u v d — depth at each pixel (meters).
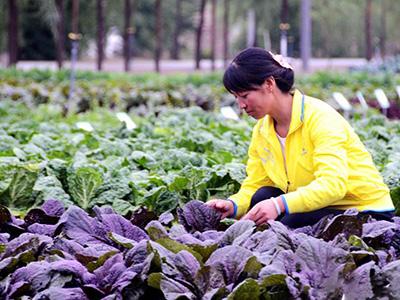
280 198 4.37
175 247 3.60
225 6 41.81
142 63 56.16
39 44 48.81
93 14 44.47
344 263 3.40
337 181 4.41
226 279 3.39
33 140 7.77
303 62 35.38
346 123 4.71
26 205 5.41
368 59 44.06
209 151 7.47
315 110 4.62
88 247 3.79
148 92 17.62
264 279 3.22
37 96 17.17
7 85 19.53
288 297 3.29
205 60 70.19
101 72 26.88
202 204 4.45
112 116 13.34
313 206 4.40
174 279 3.36
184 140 7.87
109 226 4.05
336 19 59.78
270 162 4.87
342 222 3.96
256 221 4.36
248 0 53.69
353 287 3.27
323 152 4.50
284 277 3.22
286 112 4.66
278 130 4.77
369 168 4.68
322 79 23.08
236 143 8.43
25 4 41.06
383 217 4.65
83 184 5.39
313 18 59.50
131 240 3.81
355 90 20.19
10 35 32.66
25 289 3.37
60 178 5.75
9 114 13.72
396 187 5.32
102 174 5.60
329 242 3.69
